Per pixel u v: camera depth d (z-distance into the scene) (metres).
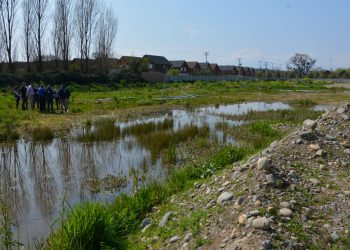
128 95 40.44
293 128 16.55
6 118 19.88
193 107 31.02
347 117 9.66
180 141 15.39
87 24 59.12
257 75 121.06
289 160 7.49
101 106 28.81
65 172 11.77
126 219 7.04
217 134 17.03
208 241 5.50
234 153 10.48
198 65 108.25
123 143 15.84
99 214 6.41
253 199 6.06
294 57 118.12
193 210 6.71
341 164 7.52
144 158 13.03
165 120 21.42
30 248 6.71
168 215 6.82
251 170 6.98
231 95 44.97
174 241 5.84
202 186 7.88
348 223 5.58
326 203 6.11
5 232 6.23
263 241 5.01
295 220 5.60
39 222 7.96
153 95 41.75
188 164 10.87
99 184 10.29
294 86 63.66
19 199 9.38
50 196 9.57
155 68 88.44
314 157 7.73
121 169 11.84
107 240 6.21
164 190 8.62
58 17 56.22
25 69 52.31
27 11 51.09
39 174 11.62
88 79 53.59
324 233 5.38
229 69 123.50
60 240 5.95
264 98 40.25
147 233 6.54
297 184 6.62
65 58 56.97
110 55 66.06
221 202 6.35
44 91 24.56
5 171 12.00
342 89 57.19
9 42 48.94
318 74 116.38
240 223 5.57
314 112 23.20
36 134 16.84
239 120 22.33
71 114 23.91
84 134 17.34
